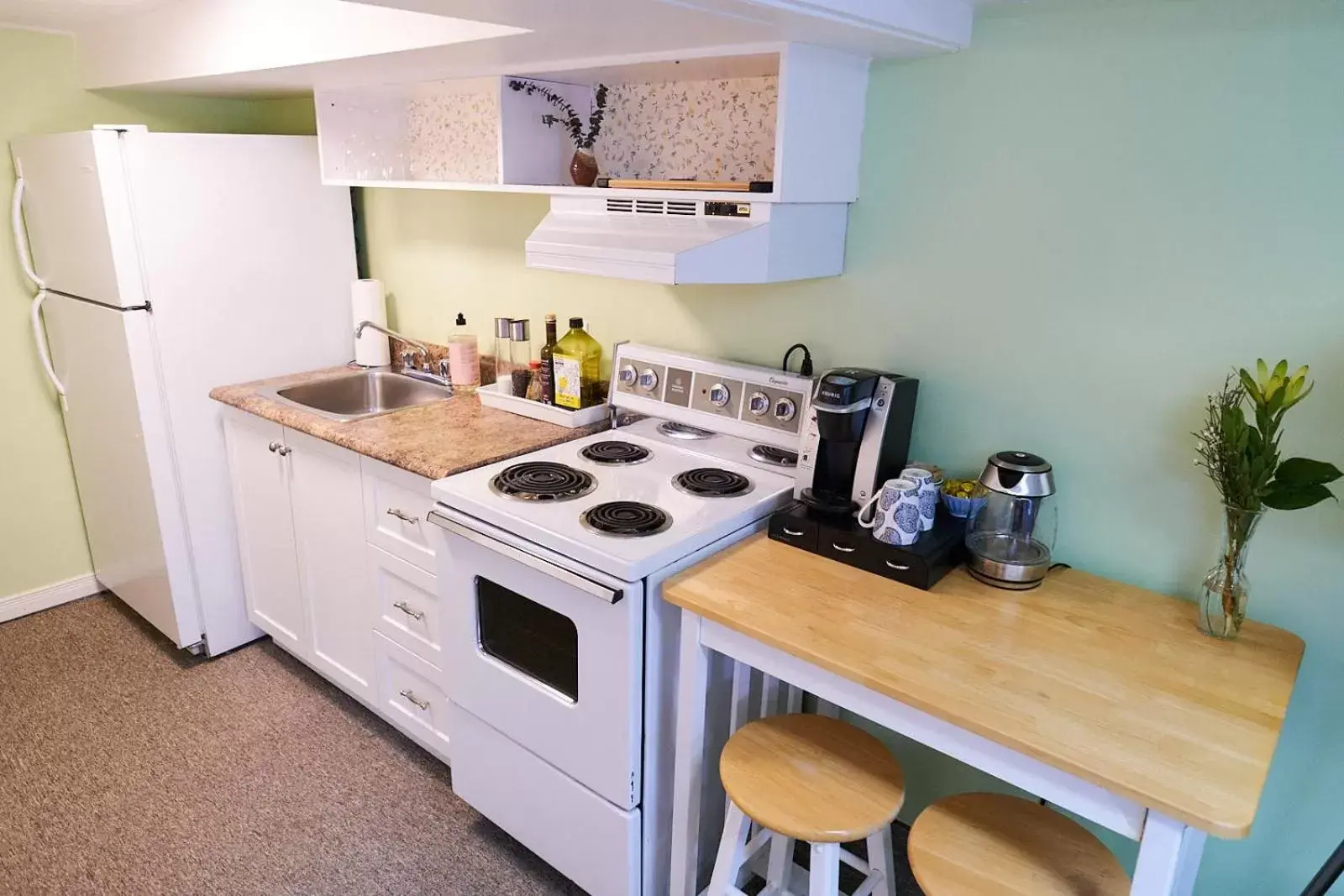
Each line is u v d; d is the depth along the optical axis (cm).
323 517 241
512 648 187
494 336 278
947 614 153
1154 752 117
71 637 298
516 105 216
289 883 197
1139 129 153
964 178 175
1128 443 166
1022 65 163
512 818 199
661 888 185
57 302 281
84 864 201
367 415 243
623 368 230
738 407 208
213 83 253
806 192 176
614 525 169
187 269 258
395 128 279
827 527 173
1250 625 154
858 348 199
